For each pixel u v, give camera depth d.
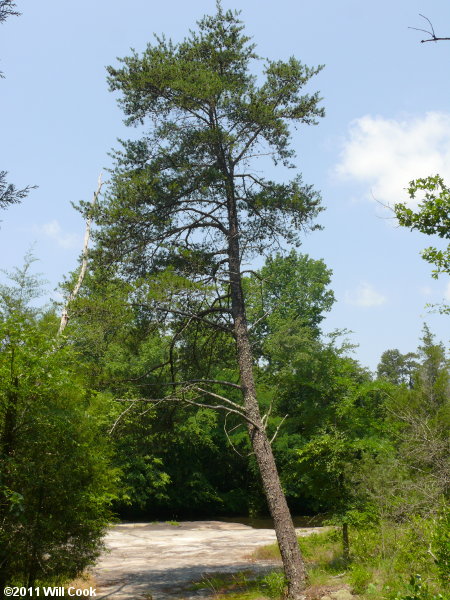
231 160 14.82
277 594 12.26
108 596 12.94
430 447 10.74
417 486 10.60
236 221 14.90
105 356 22.50
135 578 15.23
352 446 14.53
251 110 13.91
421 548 10.66
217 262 14.80
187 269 14.36
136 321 13.88
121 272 14.05
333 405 15.59
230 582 14.36
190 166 13.88
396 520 12.34
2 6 7.94
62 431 9.52
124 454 21.70
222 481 39.91
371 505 13.90
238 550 20.45
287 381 16.23
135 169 14.52
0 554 8.53
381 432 15.61
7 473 8.59
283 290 41.94
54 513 9.58
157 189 14.08
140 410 14.05
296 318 37.09
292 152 14.87
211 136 13.80
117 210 13.48
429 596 6.71
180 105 14.18
